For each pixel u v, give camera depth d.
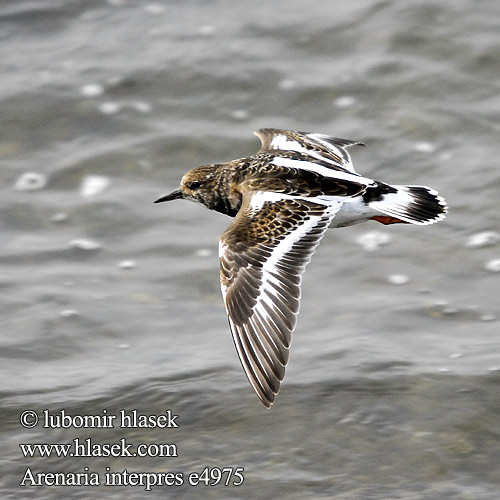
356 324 13.45
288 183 10.39
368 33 18.81
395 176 16.27
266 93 17.89
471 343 12.88
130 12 19.69
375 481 10.65
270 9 19.56
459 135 16.91
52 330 13.66
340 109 17.52
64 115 17.72
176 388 12.17
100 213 15.94
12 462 11.20
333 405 11.69
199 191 11.17
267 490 10.60
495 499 10.35
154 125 17.45
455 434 11.21
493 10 19.00
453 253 14.82
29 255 15.16
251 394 11.98
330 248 15.08
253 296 9.48
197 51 18.66
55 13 19.69
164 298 14.31
